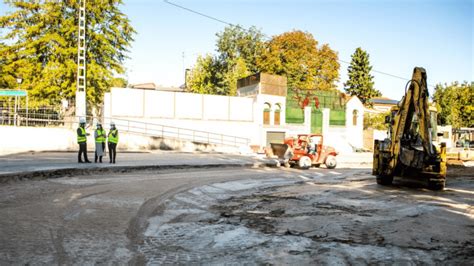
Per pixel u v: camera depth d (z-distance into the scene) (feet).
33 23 111.75
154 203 31.73
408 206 31.96
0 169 43.73
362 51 201.46
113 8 115.85
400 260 18.30
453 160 86.02
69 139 84.69
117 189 37.78
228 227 24.38
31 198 31.45
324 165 81.10
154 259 18.08
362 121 146.10
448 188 45.96
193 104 111.14
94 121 98.68
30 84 108.58
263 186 44.34
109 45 113.29
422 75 42.24
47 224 23.62
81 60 108.27
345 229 23.95
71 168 47.21
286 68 164.35
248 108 121.29
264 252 19.33
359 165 89.97
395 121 44.83
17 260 17.19
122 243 20.47
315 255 18.88
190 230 23.56
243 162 71.51
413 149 44.16
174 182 44.65
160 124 105.91
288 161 73.26
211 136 114.11
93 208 28.68
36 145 81.15
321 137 75.36
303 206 31.73
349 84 201.26
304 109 132.36
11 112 92.94
